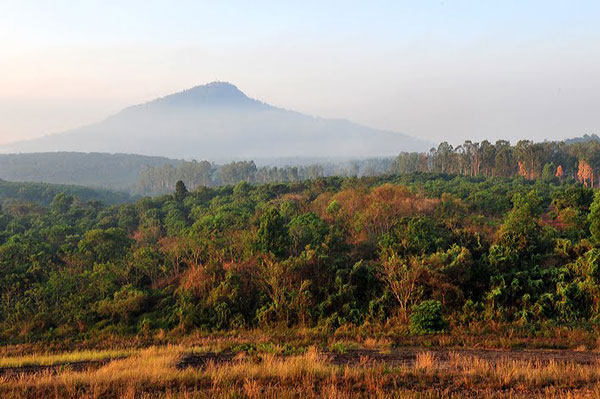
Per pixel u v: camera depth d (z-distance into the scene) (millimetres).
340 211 41500
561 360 14375
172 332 24234
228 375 12508
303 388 11234
